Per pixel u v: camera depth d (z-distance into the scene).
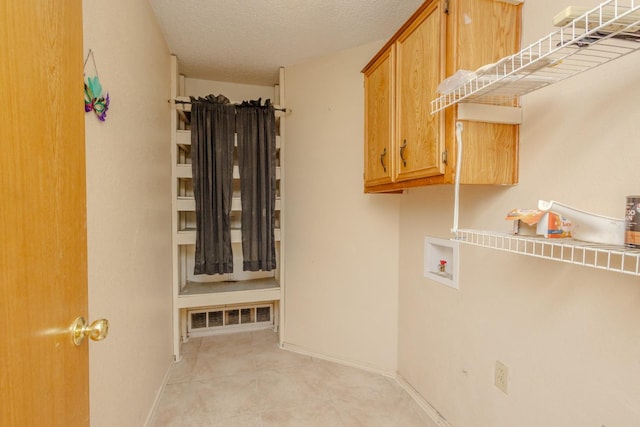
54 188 0.62
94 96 1.02
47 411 0.58
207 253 2.25
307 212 2.33
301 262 2.37
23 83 0.52
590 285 0.89
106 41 1.13
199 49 2.14
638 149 0.78
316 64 2.26
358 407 1.73
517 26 1.10
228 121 2.26
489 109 1.06
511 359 1.16
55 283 0.62
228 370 2.12
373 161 1.69
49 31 0.60
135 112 1.44
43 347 0.57
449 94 1.04
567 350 0.96
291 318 2.43
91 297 1.02
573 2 0.92
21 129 0.51
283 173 2.44
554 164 0.99
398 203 2.01
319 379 2.01
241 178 2.29
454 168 1.07
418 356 1.79
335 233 2.22
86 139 0.99
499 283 1.22
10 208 0.48
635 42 0.69
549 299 1.01
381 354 2.08
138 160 1.48
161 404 1.76
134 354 1.41
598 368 0.87
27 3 0.53
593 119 0.88
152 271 1.72
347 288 2.18
